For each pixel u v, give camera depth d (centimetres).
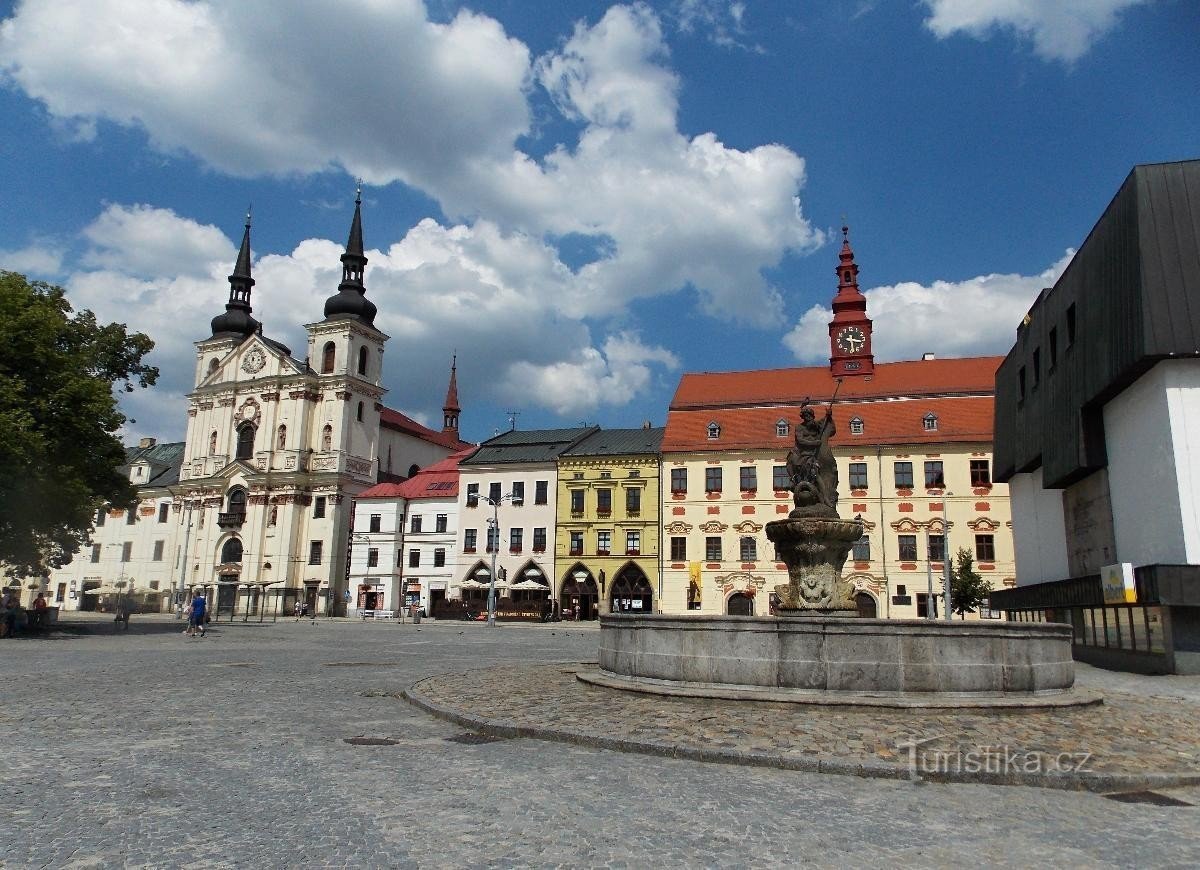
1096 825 801
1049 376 3559
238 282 10581
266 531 8956
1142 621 2714
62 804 801
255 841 695
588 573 7062
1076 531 3475
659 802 842
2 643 3291
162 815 766
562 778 940
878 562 6047
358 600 8131
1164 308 2561
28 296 4191
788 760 1002
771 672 1437
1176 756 1062
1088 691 1571
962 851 712
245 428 9431
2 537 4047
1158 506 2658
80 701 1516
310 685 1825
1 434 3634
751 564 6359
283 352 9662
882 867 666
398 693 1694
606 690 1591
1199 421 2550
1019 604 4075
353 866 639
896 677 1391
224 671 2138
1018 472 4269
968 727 1208
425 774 950
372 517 8238
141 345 5072
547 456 7512
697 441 6656
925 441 6094
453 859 659
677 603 6488
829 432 1928
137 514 10106
